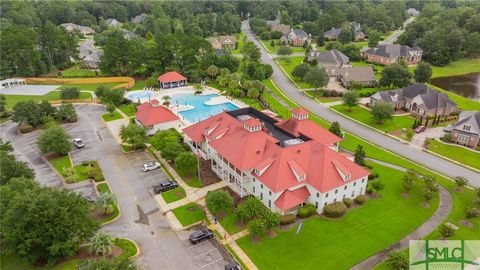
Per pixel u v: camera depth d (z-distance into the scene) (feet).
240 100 388.37
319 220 188.44
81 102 378.32
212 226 184.44
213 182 223.71
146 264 159.22
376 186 209.05
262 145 214.28
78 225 154.92
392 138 297.33
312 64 521.65
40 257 160.66
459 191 219.20
